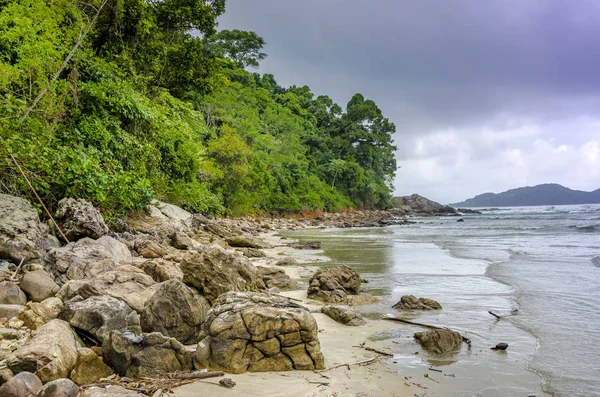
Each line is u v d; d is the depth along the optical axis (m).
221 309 5.30
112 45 17.81
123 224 13.48
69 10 12.96
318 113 102.69
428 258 17.11
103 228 10.26
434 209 103.62
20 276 6.51
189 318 5.55
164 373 4.49
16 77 9.87
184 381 4.35
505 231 35.91
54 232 9.42
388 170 111.75
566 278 11.69
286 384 4.51
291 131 74.31
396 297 9.66
